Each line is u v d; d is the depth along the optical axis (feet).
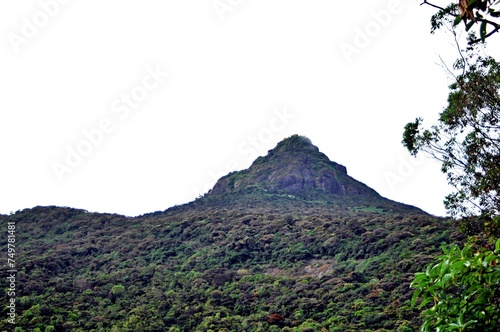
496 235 38.70
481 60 41.55
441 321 15.20
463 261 14.96
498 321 14.83
